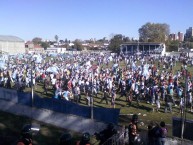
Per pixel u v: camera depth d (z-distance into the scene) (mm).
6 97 27438
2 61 65062
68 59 88250
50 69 49969
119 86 36438
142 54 105062
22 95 25672
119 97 34500
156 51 114375
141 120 24297
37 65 56125
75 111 21547
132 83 33031
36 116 24156
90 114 20625
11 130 21219
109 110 19578
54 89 35375
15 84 39688
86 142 8336
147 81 37594
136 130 14820
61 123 22219
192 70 63562
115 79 42625
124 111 28047
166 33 157500
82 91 36531
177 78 40156
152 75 44750
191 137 15977
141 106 30234
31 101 24766
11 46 142500
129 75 42094
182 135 16203
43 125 22656
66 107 22125
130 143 14617
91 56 96438
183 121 16188
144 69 50000
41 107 24047
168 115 26625
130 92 31594
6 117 24969
